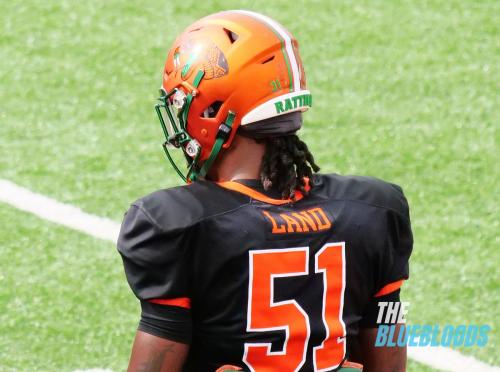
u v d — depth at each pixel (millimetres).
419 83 26656
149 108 25312
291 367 8359
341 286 8523
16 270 18406
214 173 8766
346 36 29047
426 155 23219
